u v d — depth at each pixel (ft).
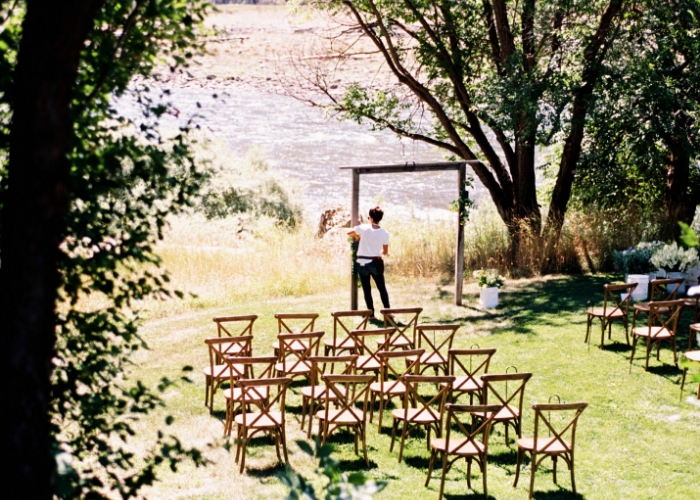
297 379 35.73
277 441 26.50
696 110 51.57
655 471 25.66
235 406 31.01
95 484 15.79
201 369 36.50
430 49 53.88
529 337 40.04
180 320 44.65
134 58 16.74
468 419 30.81
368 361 32.76
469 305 46.88
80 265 15.96
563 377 34.42
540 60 53.16
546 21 50.42
